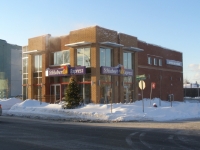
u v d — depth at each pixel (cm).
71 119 2111
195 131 1380
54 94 3469
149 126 1609
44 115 2342
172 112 2355
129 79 3475
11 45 6019
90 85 3017
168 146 992
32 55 3741
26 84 3819
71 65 3200
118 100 3247
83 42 2967
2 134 1300
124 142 1071
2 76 5700
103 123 1861
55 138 1175
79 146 994
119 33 3322
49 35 3600
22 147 982
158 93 4175
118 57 3291
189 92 7400
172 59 4659
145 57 3941
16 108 2825
